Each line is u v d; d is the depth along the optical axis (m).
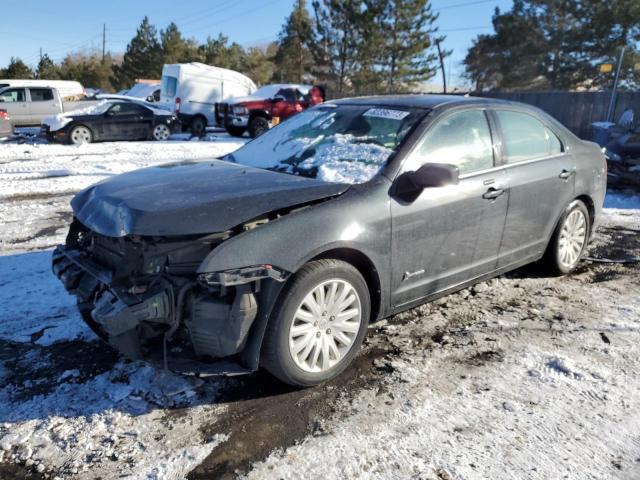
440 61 38.31
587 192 4.94
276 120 18.25
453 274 3.89
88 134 16.20
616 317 4.12
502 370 3.37
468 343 3.72
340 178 3.45
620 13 30.61
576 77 33.38
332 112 4.33
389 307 3.54
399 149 3.56
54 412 2.93
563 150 4.76
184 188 3.22
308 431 2.79
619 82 32.44
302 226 3.00
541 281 4.89
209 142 17.08
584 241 5.12
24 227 6.60
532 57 34.78
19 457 2.60
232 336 2.82
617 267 5.30
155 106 18.34
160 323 2.94
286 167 3.81
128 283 2.90
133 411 2.95
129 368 3.36
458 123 3.91
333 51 38.69
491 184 3.94
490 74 40.94
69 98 20.69
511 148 4.24
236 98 20.06
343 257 3.27
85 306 3.35
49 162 11.95
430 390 3.15
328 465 2.54
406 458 2.59
